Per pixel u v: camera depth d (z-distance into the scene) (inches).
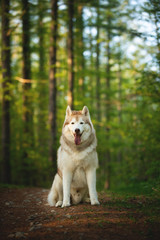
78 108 400.2
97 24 489.7
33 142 546.9
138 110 432.5
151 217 151.3
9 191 294.7
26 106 546.6
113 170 643.5
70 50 492.7
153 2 276.5
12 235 136.3
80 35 518.3
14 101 558.9
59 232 134.6
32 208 206.2
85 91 667.4
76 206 184.9
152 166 279.7
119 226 138.1
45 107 634.2
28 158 509.0
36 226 147.3
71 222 148.2
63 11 505.0
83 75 569.0
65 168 187.9
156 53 315.0
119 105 691.4
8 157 483.5
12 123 608.7
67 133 188.7
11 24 472.1
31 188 335.3
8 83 461.1
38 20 484.4
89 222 145.5
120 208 177.3
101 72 605.9
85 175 193.0
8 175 481.1
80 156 183.3
